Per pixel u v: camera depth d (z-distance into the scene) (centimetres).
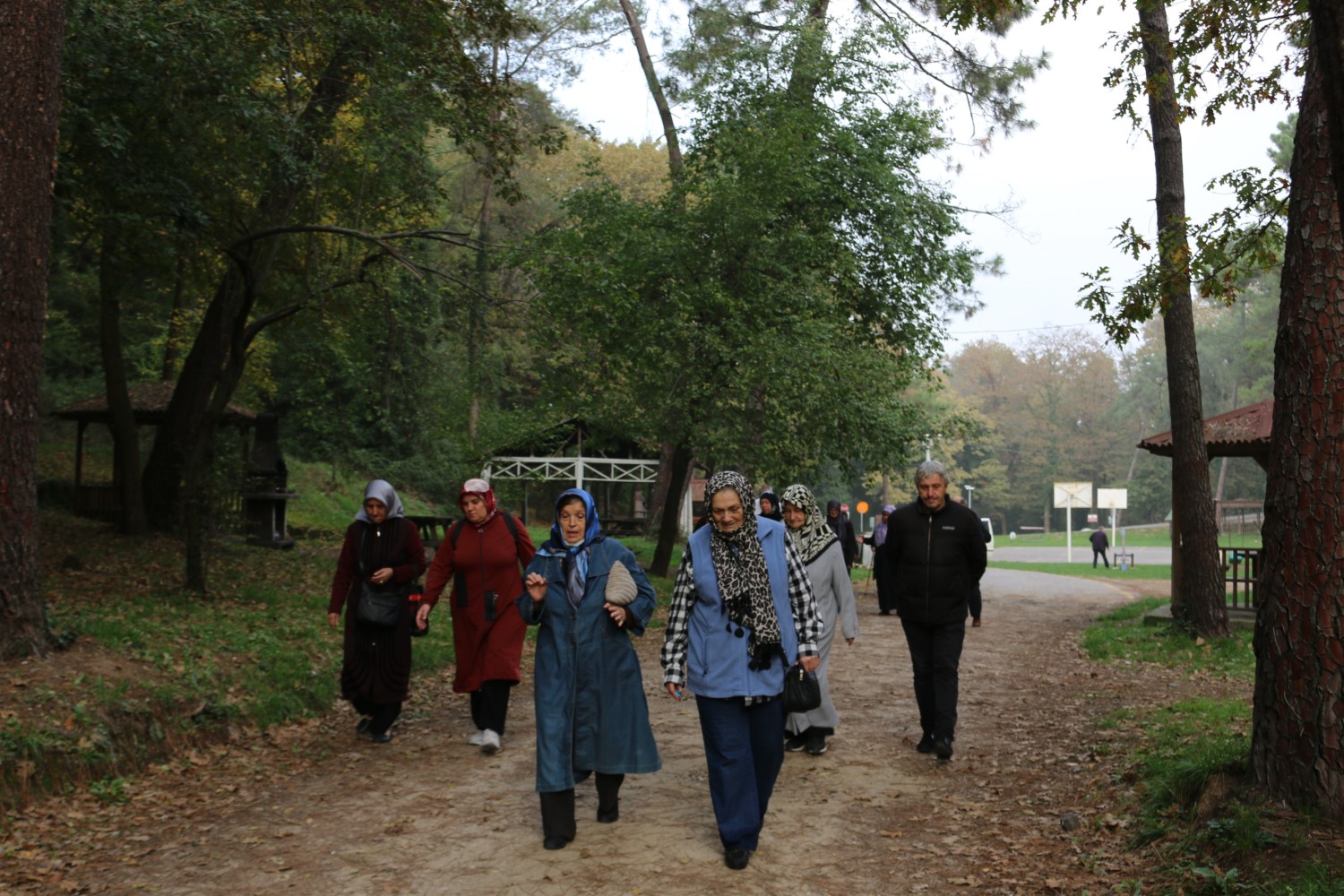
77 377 3181
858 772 676
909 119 2164
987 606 2023
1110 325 873
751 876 488
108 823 587
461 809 602
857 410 1988
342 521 3106
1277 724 470
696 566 518
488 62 1581
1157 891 434
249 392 3044
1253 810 458
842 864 506
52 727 665
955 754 724
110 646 840
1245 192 811
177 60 1203
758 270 1939
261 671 903
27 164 775
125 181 1303
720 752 505
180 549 1778
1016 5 916
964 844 532
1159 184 1317
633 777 671
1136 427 10075
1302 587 462
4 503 758
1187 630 1345
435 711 911
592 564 551
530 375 2189
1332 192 463
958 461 10094
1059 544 6694
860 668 1120
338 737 809
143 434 3369
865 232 2198
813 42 2062
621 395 1942
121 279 1919
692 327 1836
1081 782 628
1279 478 476
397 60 1403
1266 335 6297
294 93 1466
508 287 1756
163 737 727
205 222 1444
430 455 3659
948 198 2295
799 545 730
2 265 759
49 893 480
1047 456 9988
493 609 738
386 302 1766
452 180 3547
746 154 1856
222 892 480
